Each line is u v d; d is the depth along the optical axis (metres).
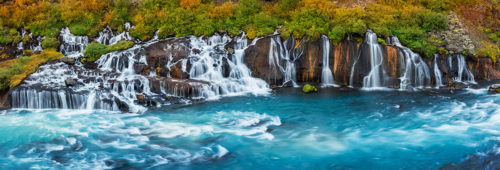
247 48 19.53
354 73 19.14
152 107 15.37
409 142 11.37
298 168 9.81
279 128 12.84
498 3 23.75
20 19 22.20
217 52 19.31
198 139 11.80
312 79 19.77
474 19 22.73
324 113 14.55
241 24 21.02
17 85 15.70
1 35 21.53
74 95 15.14
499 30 22.75
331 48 19.27
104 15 22.77
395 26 20.09
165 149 11.01
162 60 18.53
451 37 19.62
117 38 21.64
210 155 10.61
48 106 15.30
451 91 17.56
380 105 15.50
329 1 22.30
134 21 22.14
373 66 18.98
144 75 18.19
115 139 11.81
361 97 16.92
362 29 18.88
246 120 13.72
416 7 21.34
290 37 19.70
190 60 18.56
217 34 20.81
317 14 20.38
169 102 15.97
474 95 16.62
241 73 19.27
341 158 10.38
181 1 22.64
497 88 16.97
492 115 13.57
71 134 12.27
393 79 18.75
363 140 11.65
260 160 10.30
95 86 16.19
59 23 22.39
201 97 16.86
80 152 10.83
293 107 15.45
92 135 12.17
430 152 10.59
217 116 14.22
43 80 16.50
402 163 9.98
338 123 13.31
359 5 21.86
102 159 10.34
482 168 9.49
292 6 21.83
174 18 21.45
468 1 23.47
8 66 18.39
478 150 10.59
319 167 9.86
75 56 19.66
